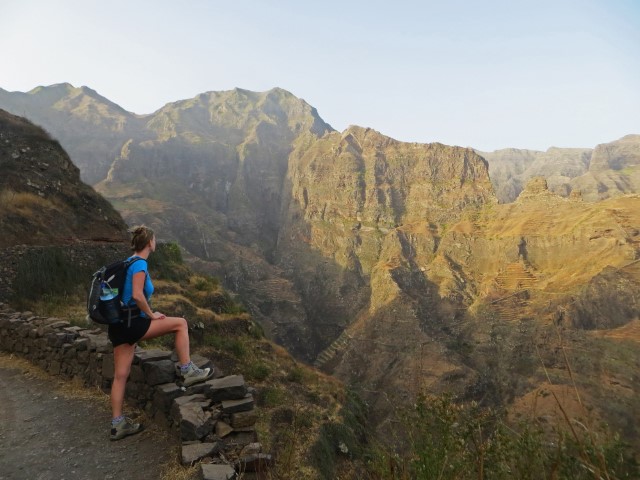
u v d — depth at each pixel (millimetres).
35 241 19438
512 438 2646
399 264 186000
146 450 4906
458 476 2990
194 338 19984
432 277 170750
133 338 4820
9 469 4574
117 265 4742
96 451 4926
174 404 5227
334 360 140875
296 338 174500
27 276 15641
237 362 19969
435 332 129875
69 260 18625
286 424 15719
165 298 21734
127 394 6250
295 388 21641
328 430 18344
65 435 5367
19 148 25391
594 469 2014
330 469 15305
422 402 3295
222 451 4570
